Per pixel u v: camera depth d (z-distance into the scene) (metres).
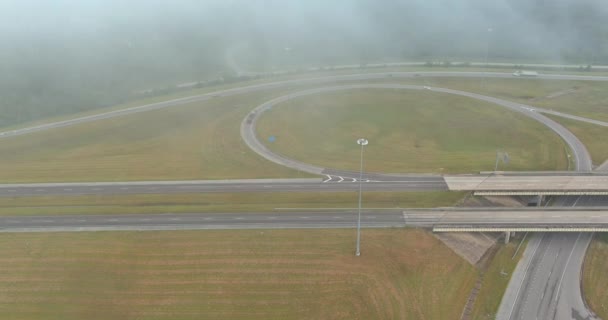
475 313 55.91
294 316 54.53
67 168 95.69
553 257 66.19
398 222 71.00
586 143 102.31
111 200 80.50
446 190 81.12
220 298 57.12
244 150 102.44
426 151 100.94
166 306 56.31
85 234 69.44
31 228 71.50
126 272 61.50
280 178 88.25
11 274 61.81
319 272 60.66
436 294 58.00
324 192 81.88
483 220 70.31
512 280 61.78
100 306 56.78
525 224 68.69
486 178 84.75
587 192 78.19
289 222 71.62
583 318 55.66
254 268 61.56
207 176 89.75
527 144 103.12
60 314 56.00
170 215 74.56
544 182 81.88
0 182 89.06
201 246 65.94
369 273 60.41
